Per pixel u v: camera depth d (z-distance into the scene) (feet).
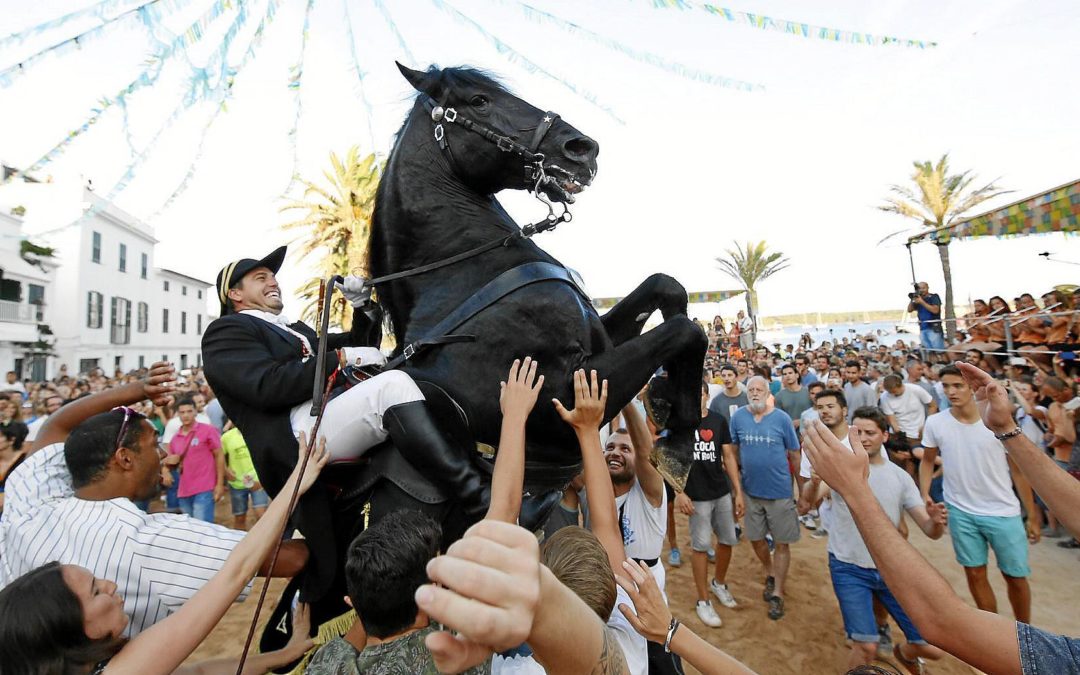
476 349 6.25
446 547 6.30
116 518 5.82
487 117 6.90
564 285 6.64
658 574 10.14
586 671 2.63
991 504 13.38
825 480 4.87
